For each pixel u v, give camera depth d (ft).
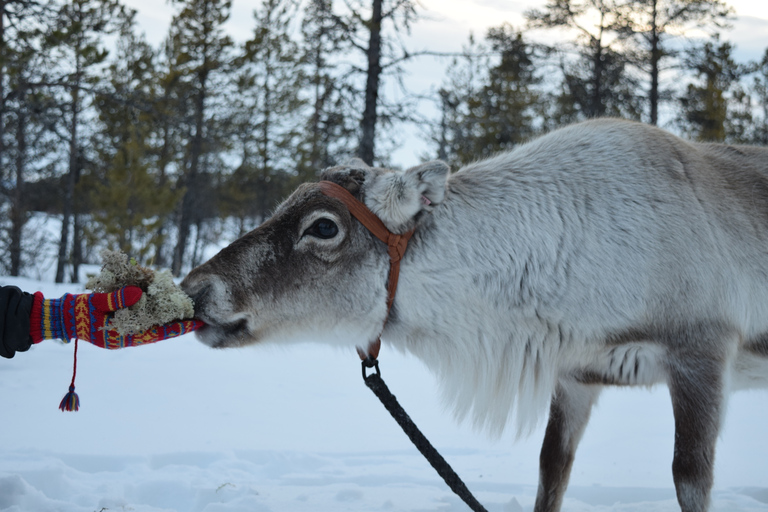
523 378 10.39
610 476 13.44
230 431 15.66
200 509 11.32
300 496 11.59
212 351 26.61
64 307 8.77
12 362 22.54
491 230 10.03
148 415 16.70
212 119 78.95
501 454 14.92
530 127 72.59
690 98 66.74
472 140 57.77
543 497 10.85
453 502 11.66
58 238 86.69
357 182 9.78
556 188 10.21
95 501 10.95
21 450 13.20
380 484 12.82
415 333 10.18
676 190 10.03
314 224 9.49
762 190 10.52
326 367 24.17
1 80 43.34
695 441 9.29
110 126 71.67
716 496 12.16
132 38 75.97
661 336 9.62
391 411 9.72
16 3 42.29
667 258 9.61
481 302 10.00
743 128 78.23
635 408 19.29
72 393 8.72
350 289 9.72
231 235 112.37
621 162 10.34
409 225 9.67
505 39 65.98
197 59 76.69
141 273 8.92
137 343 8.97
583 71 66.03
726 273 9.68
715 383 9.43
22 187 74.33
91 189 75.41
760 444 15.61
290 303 9.55
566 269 9.82
